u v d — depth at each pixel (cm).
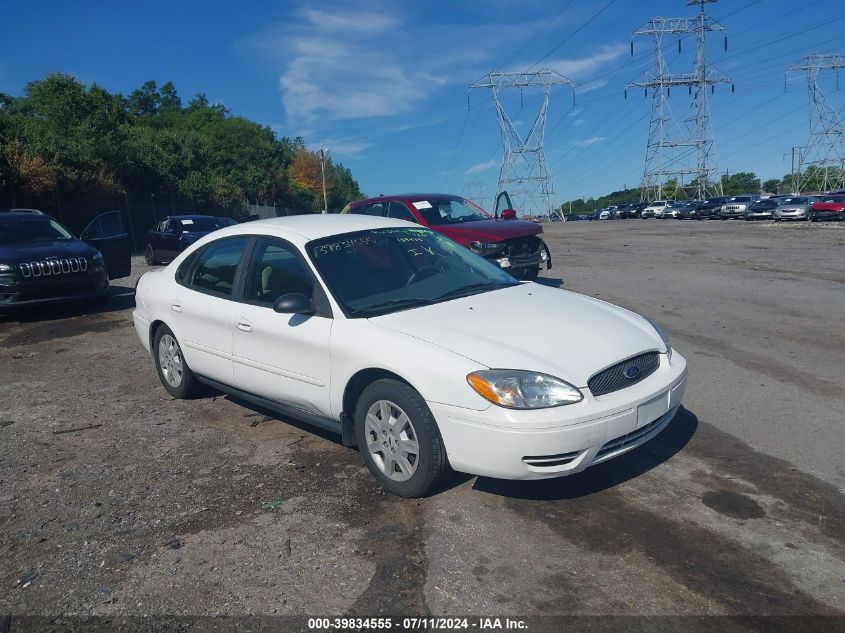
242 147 6512
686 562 323
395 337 397
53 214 2747
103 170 3020
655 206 5962
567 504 383
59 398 625
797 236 2256
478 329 402
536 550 338
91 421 555
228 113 7288
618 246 2084
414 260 500
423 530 361
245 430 521
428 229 556
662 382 400
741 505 374
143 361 752
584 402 361
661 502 381
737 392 566
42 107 3278
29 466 469
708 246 1947
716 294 1050
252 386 497
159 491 422
